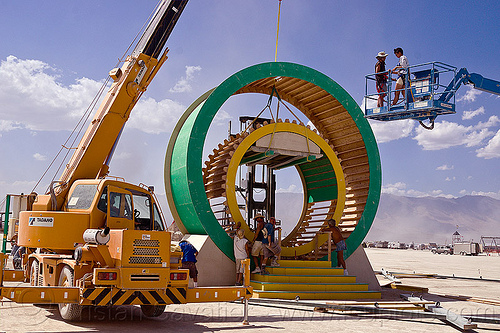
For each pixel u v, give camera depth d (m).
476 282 20.95
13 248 15.12
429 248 102.19
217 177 15.58
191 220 14.76
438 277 22.86
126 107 12.05
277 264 14.26
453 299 14.23
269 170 17.78
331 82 16.30
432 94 14.25
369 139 16.67
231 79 14.88
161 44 12.38
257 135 15.07
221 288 9.10
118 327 8.47
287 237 18.09
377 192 16.61
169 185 15.65
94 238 8.55
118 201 9.84
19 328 8.02
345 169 17.64
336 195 17.22
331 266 15.18
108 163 12.58
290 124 15.65
